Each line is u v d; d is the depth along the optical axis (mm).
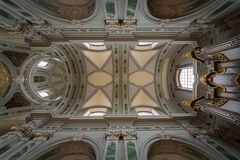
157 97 19719
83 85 20297
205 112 14734
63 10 13609
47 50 16406
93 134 14383
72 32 15141
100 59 20188
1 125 16250
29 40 15625
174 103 18922
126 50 19484
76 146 14164
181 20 13547
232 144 12953
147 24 13969
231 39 11508
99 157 12289
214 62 12641
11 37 16438
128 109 18906
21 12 12383
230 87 11484
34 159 12484
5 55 16375
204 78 13164
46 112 16359
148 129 15180
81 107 19047
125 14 12969
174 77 19516
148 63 20016
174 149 14203
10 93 16578
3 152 11820
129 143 13188
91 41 15656
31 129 14391
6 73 16531
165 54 19266
